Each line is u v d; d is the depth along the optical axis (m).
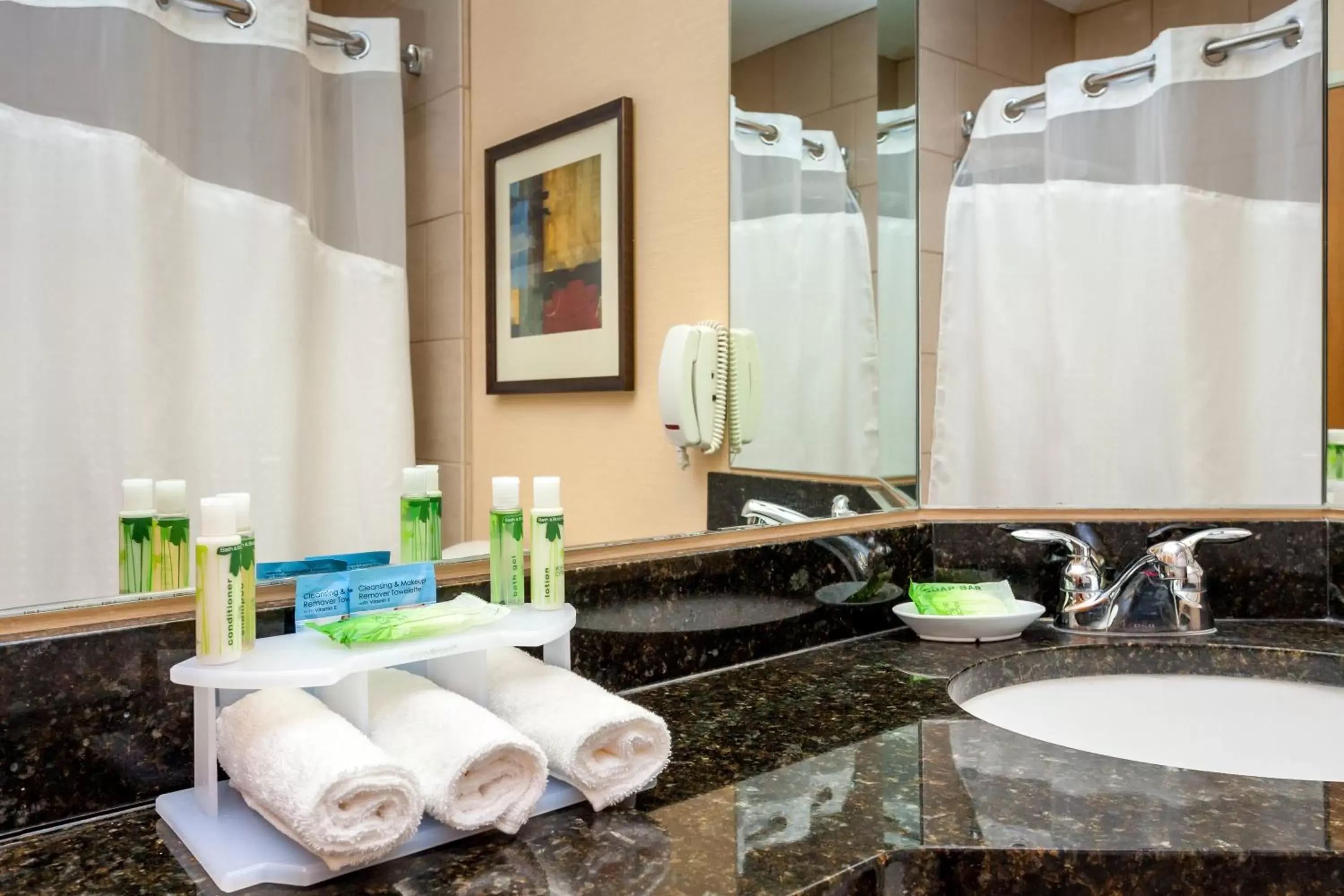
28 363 0.69
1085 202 1.49
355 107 0.88
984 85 1.48
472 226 0.97
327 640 0.72
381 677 0.75
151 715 0.72
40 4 0.69
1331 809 0.71
